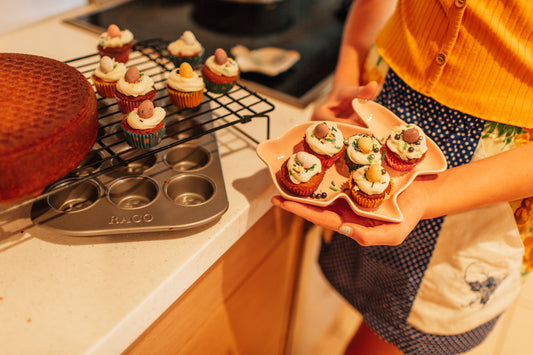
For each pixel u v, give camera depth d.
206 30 1.35
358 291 1.08
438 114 0.79
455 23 0.69
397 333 1.00
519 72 0.68
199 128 0.87
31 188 0.58
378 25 0.99
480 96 0.73
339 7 1.63
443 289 0.88
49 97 0.65
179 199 0.77
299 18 1.52
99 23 1.28
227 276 0.84
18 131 0.57
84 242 0.65
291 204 0.69
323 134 0.76
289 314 1.39
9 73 0.69
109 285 0.60
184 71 0.82
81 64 1.05
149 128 0.72
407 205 0.71
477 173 0.71
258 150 0.75
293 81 1.13
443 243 0.85
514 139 0.74
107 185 0.72
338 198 0.73
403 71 0.81
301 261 1.27
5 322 0.55
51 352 0.52
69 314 0.56
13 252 0.62
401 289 0.94
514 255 0.82
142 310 0.59
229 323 0.96
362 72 0.98
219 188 0.74
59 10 1.32
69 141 0.61
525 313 1.72
